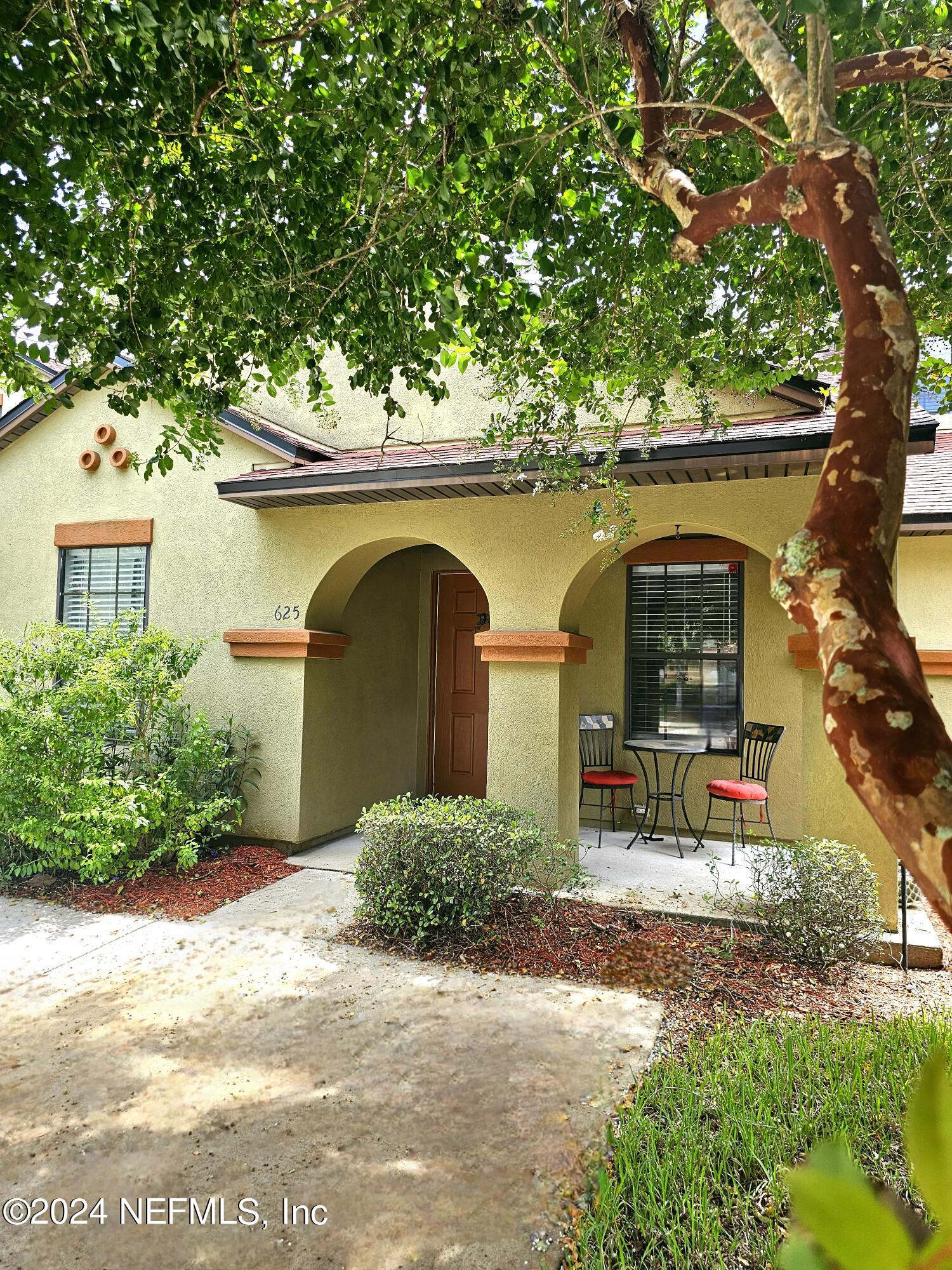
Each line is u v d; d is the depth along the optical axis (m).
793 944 4.48
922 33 2.72
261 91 2.88
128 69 2.47
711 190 3.39
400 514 6.42
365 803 7.80
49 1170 2.74
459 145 2.70
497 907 5.14
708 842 7.33
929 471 7.49
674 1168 2.55
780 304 3.86
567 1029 3.74
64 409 7.90
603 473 4.39
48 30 2.40
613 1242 2.33
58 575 7.82
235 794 6.80
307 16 2.49
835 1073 3.11
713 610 7.67
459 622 8.95
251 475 6.35
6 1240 2.44
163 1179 2.70
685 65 2.96
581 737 8.04
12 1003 4.03
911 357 1.05
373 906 4.90
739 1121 2.76
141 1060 3.46
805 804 5.35
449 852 4.75
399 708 8.57
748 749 7.41
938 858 0.63
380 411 7.29
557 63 2.37
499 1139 2.89
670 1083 3.08
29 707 5.98
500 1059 3.46
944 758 0.69
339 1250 2.39
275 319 3.32
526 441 5.47
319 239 3.17
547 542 5.95
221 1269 2.33
